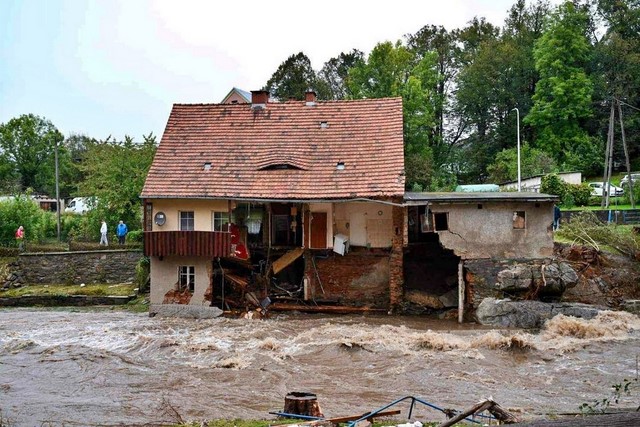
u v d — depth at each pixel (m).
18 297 37.94
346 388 19.94
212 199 35.00
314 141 38.00
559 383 20.47
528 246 32.94
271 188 35.22
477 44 82.50
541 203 32.91
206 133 39.16
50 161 91.44
